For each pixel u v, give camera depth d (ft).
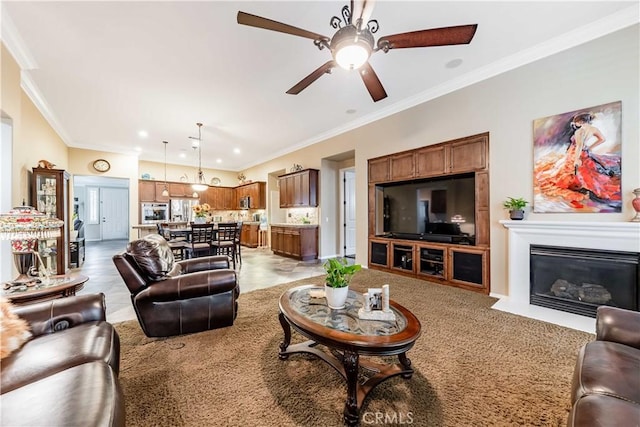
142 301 7.13
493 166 11.03
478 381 5.50
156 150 23.71
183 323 7.48
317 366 6.07
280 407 4.79
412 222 14.30
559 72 9.36
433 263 13.10
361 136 16.72
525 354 6.51
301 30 5.98
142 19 7.82
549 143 9.59
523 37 9.05
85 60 9.89
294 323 5.31
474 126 11.56
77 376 3.22
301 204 21.24
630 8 7.80
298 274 15.46
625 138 8.20
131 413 4.61
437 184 13.21
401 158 14.48
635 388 3.13
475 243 11.62
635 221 7.86
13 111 9.14
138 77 11.14
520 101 10.26
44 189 13.23
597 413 2.77
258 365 6.10
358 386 5.05
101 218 37.04
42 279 6.62
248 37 8.68
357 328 5.03
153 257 7.31
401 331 4.89
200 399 4.98
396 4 7.43
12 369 3.51
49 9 7.36
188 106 14.15
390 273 14.92
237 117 15.81
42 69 10.45
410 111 13.98
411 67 10.80
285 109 14.70
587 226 8.57
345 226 22.07
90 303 5.21
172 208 27.99
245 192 29.86
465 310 9.38
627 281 8.18
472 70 11.12
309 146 21.20
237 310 9.23
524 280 10.12
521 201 9.95
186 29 8.28
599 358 3.74
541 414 4.61
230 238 17.67
